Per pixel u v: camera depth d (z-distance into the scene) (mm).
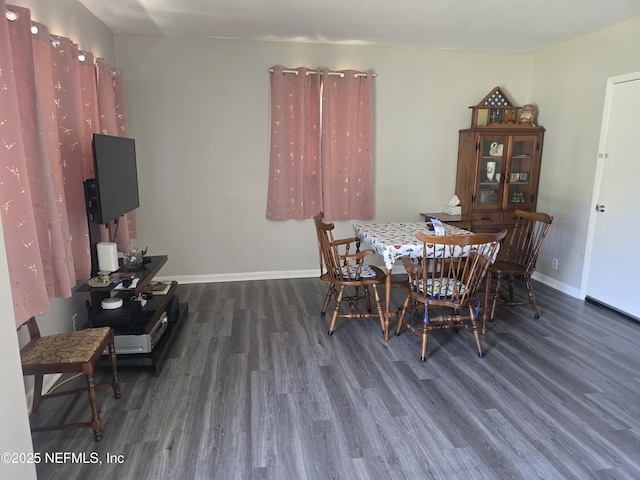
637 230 3385
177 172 4207
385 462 1846
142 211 4215
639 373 2613
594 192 3768
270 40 4090
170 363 2703
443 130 4598
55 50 2385
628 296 3492
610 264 3645
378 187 4598
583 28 3645
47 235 2102
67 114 2484
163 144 4133
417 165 4625
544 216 3486
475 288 2773
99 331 2146
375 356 2807
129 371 2600
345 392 2381
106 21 3516
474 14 3275
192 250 4383
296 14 3283
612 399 2332
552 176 4316
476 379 2527
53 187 2113
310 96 4215
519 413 2199
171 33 3885
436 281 2965
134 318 2637
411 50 4363
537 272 4555
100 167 2529
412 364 2703
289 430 2051
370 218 4555
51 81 2199
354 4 3057
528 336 3129
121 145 2959
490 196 4441
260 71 4148
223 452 1899
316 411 2203
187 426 2078
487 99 4434
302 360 2746
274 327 3271
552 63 4273
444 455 1891
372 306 3715
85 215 2602
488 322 3377
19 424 1349
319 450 1917
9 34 1854
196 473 1774
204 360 2742
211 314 3537
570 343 3016
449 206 4500
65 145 2482
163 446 1937
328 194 4348
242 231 4426
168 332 2941
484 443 1970
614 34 3521
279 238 4492
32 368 1852
